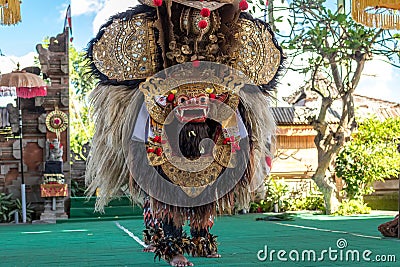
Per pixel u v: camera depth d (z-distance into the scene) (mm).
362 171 12305
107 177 4609
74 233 8688
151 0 4441
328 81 13320
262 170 4734
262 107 4648
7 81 12094
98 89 4621
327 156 11891
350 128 11867
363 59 11250
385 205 13531
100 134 4598
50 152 12492
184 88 4371
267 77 4691
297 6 10414
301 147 14086
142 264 4805
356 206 12078
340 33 11680
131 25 4453
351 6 7430
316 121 11914
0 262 5223
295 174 14031
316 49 10961
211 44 4422
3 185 12688
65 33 13055
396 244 6125
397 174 12766
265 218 10805
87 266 4793
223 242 6598
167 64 4398
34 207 12695
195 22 4328
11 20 6359
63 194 12227
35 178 12766
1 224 11898
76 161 14055
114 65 4426
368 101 15703
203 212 4418
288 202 13422
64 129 12852
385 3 7000
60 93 12906
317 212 12641
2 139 12734
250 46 4633
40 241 7406
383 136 13203
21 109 12875
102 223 11133
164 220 4547
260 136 4621
